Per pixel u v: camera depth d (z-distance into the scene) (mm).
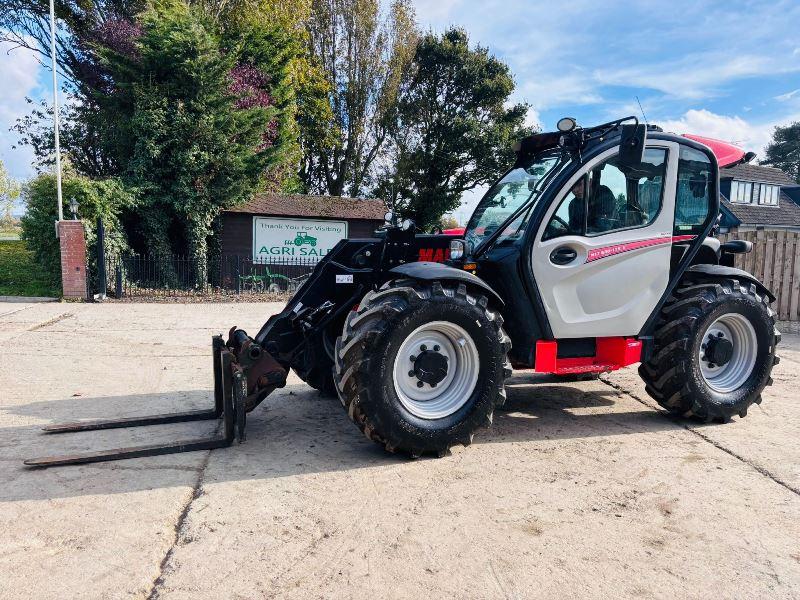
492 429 4367
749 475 3525
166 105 14492
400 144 27062
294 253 16969
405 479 3398
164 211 15039
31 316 9852
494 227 4566
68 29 19141
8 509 2957
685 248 4527
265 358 4059
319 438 4094
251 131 16141
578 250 4121
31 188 13336
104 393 5262
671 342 4359
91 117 16125
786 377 6184
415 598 2285
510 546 2678
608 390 5547
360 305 3752
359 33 25406
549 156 4555
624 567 2525
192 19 14883
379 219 17359
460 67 27141
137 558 2525
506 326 4191
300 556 2561
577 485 3355
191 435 4113
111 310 10867
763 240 9625
